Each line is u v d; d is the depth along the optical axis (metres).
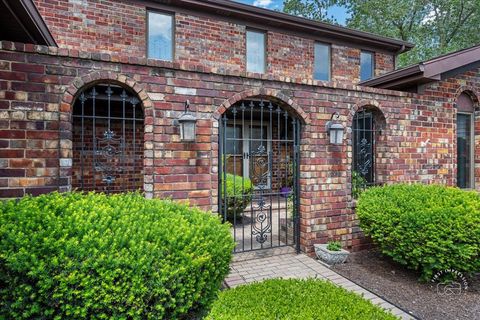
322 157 4.51
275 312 1.96
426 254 3.56
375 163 5.12
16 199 2.59
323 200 4.52
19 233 1.82
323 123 4.51
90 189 6.78
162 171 3.57
